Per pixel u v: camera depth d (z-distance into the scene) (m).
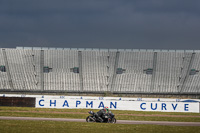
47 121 73.81
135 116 98.56
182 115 105.75
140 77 197.12
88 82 194.50
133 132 58.69
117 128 63.91
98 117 77.31
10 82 193.50
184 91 191.12
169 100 151.12
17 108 111.88
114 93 190.75
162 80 195.25
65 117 90.44
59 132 55.47
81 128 61.78
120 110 114.31
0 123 65.62
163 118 94.56
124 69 199.62
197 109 112.69
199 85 192.00
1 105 117.88
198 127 70.38
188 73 197.50
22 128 58.91
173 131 61.22
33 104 116.88
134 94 190.75
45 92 191.12
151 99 151.50
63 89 191.25
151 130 62.06
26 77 196.00
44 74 197.62
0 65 198.75
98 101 115.31
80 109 113.81
